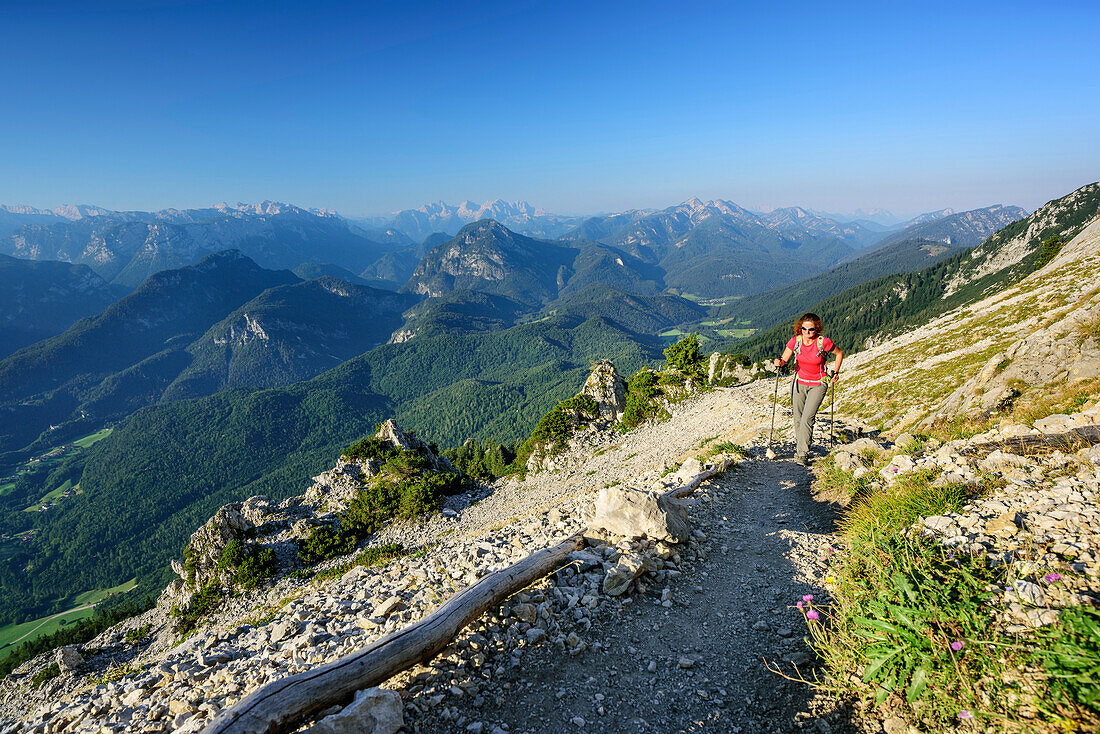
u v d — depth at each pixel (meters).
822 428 15.47
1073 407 9.56
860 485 8.65
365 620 7.13
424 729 4.23
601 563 6.99
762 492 10.69
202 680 7.26
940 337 47.75
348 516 46.94
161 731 5.77
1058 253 63.31
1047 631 3.20
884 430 23.23
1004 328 40.28
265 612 15.38
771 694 4.39
